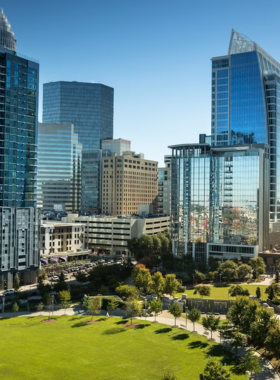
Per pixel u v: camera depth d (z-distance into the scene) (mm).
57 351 104625
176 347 104812
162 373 89812
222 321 125812
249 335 103562
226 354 99250
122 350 103875
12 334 119000
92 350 104625
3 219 189875
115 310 139125
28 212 199875
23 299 163500
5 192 196125
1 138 196375
